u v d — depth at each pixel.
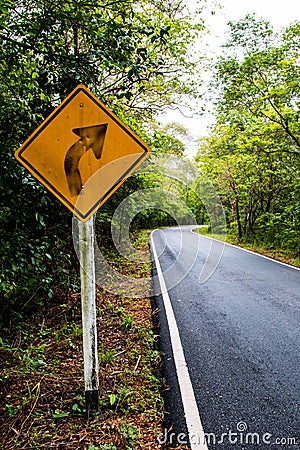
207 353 4.31
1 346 4.24
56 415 2.94
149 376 3.66
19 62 3.90
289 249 14.64
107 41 3.95
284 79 13.01
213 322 5.49
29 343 4.53
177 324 5.39
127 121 7.88
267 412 3.05
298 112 12.72
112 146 2.70
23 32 3.77
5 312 4.99
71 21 3.87
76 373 3.73
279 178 17.59
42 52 3.79
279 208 18.72
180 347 4.49
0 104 3.87
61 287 6.04
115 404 3.12
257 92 13.55
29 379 3.56
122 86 4.44
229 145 16.08
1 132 3.97
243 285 8.19
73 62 3.93
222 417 2.98
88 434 2.73
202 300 6.83
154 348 4.47
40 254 4.61
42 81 4.02
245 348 4.46
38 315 5.46
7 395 3.30
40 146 2.65
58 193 2.70
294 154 14.49
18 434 2.73
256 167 17.72
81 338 4.71
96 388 2.98
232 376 3.71
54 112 2.65
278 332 5.05
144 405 3.13
